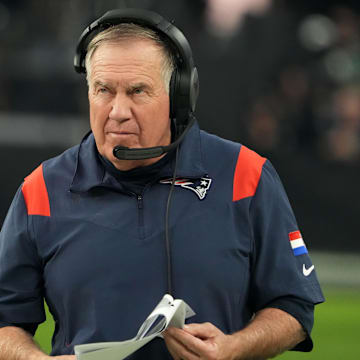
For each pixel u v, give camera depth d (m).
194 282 8.15
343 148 41.81
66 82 41.16
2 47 42.16
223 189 8.43
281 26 42.03
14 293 8.53
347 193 36.44
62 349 8.38
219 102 40.75
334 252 36.41
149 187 8.41
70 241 8.32
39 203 8.52
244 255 8.36
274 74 41.59
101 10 32.75
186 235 8.22
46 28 42.44
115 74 7.92
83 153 8.66
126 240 8.23
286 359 19.81
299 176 37.00
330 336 22.31
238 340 8.00
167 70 8.16
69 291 8.27
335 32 43.28
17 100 41.22
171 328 7.73
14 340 8.37
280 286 8.41
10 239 8.55
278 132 41.00
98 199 8.44
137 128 8.02
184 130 8.48
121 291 8.14
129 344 7.32
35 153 34.75
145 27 8.12
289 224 8.63
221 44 41.19
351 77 42.69
